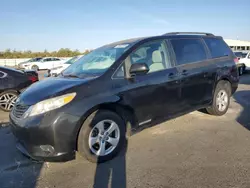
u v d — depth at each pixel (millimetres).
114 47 3955
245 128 4352
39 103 2918
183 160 3178
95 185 2686
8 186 2719
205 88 4594
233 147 3525
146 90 3562
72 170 3041
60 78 3662
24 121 2930
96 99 3074
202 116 5195
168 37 4203
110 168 3055
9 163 3289
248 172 2814
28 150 2961
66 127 2867
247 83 10523
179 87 4047
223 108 5164
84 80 3219
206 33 5059
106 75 3289
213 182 2637
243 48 45344
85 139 3012
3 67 6242
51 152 2883
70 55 51906
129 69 3459
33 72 6793
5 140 4180
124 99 3322
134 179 2773
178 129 4410
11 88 6117
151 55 3832
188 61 4332
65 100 2912
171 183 2654
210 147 3559
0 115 5883
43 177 2898
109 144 3303
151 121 3748
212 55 4895
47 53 51812
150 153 3438
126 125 3465
